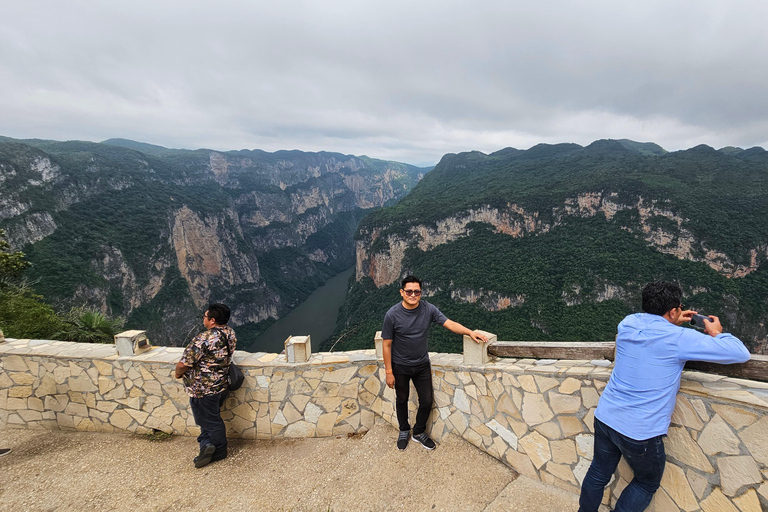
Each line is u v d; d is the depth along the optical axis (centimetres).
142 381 417
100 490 337
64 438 423
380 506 283
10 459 387
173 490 333
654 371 208
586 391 261
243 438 420
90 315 1209
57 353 435
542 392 286
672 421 227
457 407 351
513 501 272
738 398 196
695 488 216
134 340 421
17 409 443
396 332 331
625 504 225
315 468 351
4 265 1380
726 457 201
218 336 368
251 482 338
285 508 298
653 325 218
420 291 320
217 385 365
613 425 217
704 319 222
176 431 420
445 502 282
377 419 407
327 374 400
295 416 409
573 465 271
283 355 427
